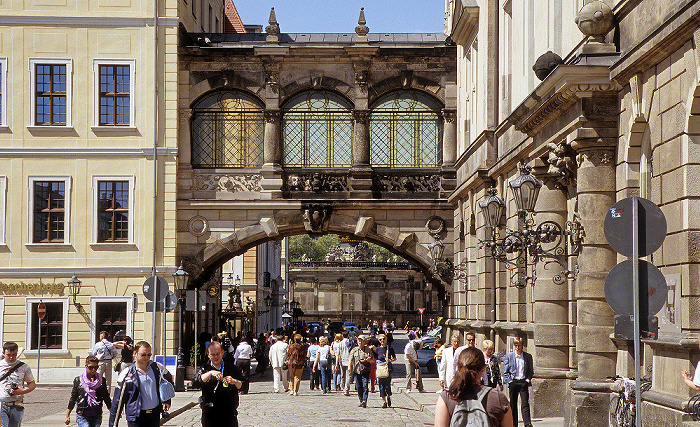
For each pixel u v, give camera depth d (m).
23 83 35.81
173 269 35.84
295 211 36.66
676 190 14.17
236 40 38.56
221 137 37.19
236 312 52.88
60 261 35.78
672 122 14.34
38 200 35.91
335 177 37.16
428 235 37.09
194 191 36.78
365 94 37.06
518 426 19.80
